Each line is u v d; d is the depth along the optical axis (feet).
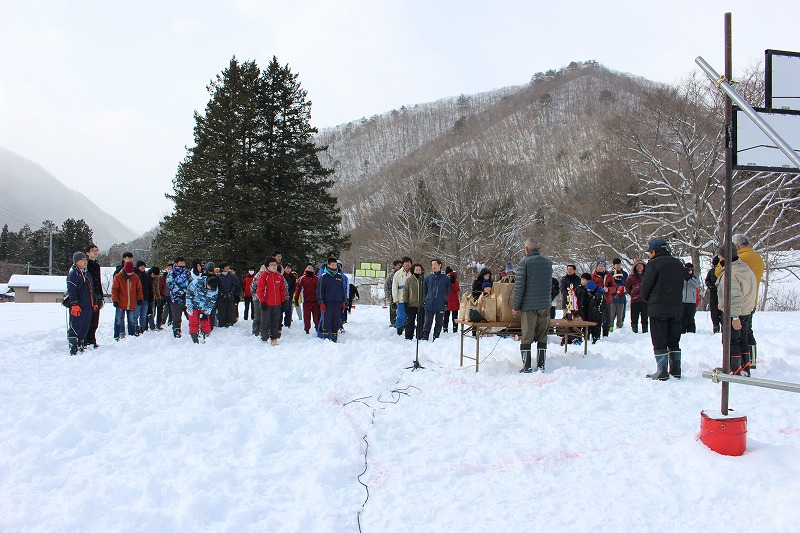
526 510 11.06
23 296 203.62
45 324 55.93
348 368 26.07
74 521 10.98
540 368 24.43
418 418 17.53
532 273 23.94
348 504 11.64
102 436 16.37
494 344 32.81
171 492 12.30
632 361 26.53
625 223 98.94
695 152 92.79
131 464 14.08
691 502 11.11
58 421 17.53
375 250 137.59
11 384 23.09
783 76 14.23
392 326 45.60
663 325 22.04
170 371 25.99
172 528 10.82
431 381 22.29
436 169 168.45
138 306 41.06
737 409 17.40
